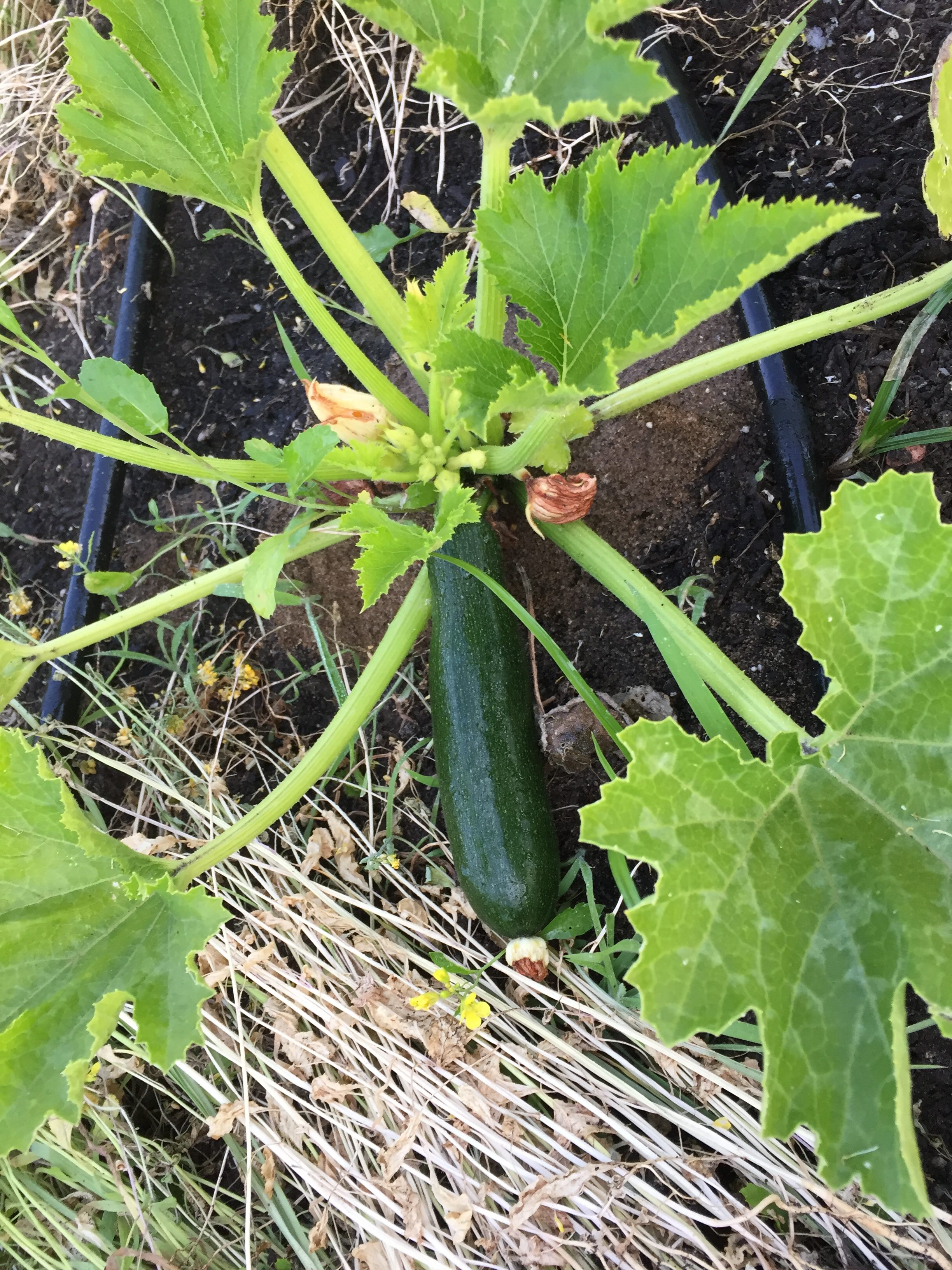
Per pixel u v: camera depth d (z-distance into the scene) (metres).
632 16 0.33
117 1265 0.49
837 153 0.59
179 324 0.70
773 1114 0.31
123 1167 0.53
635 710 0.55
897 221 0.57
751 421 0.57
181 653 0.65
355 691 0.50
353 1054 0.51
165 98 0.41
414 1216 0.48
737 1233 0.45
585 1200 0.47
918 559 0.35
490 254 0.38
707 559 0.57
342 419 0.48
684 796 0.34
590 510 0.58
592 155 0.39
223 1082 0.55
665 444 0.58
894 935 0.34
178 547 0.67
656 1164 0.46
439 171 0.67
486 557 0.50
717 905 0.33
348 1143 0.51
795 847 0.35
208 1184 0.54
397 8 0.36
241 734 0.63
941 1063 0.49
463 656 0.49
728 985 0.32
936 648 0.35
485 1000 0.51
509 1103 0.49
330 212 0.45
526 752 0.49
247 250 0.70
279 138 0.42
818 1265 0.45
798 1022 0.33
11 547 0.71
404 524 0.42
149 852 0.58
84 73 0.41
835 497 0.35
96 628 0.49
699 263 0.35
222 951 0.55
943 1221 0.46
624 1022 0.49
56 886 0.43
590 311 0.38
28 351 0.42
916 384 0.55
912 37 0.59
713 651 0.46
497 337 0.48
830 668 0.36
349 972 0.54
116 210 0.74
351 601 0.63
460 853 0.49
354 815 0.60
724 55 0.62
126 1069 0.53
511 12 0.36
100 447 0.46
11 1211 0.54
